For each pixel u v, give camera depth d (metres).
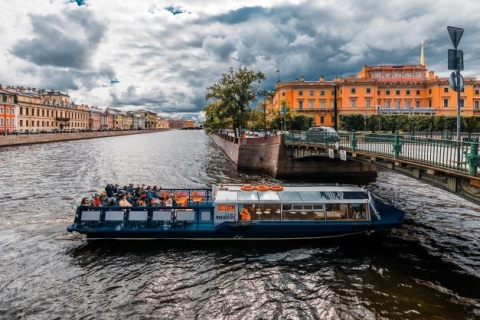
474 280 12.66
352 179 34.69
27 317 10.59
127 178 34.78
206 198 19.88
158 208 16.55
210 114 63.75
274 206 16.77
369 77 93.31
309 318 10.57
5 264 14.03
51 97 131.88
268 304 11.35
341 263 14.22
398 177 35.72
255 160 41.31
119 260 14.53
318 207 16.80
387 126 62.41
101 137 126.56
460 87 12.23
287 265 14.12
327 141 27.59
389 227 16.55
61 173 37.03
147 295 11.91
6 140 67.62
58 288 12.30
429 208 22.06
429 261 14.27
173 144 94.62
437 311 10.76
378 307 11.03
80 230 15.94
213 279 13.01
